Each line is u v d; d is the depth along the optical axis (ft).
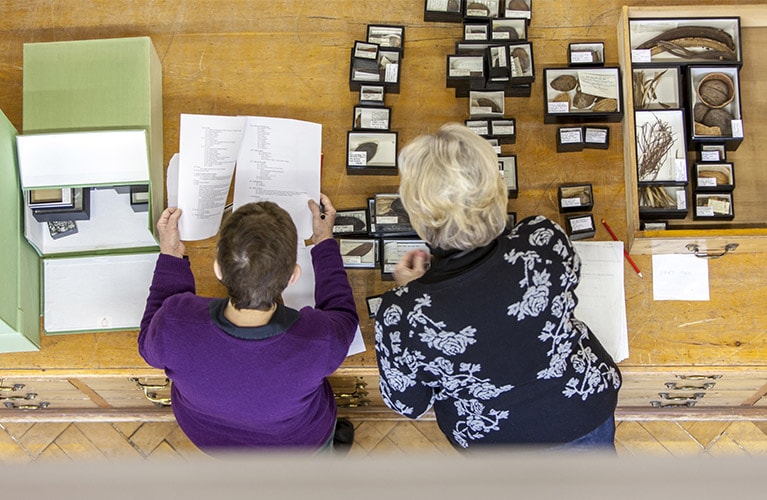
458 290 5.04
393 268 7.29
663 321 7.17
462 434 6.11
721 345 7.06
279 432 6.74
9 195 6.89
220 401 5.95
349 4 8.18
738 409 9.79
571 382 5.69
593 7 8.07
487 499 1.57
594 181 7.62
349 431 9.63
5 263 6.70
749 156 7.73
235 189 7.43
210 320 5.52
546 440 5.85
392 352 5.38
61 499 1.52
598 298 7.16
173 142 7.86
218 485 1.58
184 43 8.11
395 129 7.86
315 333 5.78
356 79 7.73
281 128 7.57
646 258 7.35
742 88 7.89
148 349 5.74
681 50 7.79
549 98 7.70
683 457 1.65
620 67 7.78
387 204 7.45
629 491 1.57
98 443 10.22
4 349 7.17
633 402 9.48
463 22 8.07
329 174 7.72
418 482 1.60
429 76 7.97
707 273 7.26
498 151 7.64
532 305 5.08
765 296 7.18
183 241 7.38
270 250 5.15
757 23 7.92
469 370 5.33
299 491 1.58
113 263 7.38
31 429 10.27
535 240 5.16
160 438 10.23
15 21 8.15
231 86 7.98
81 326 7.23
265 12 8.18
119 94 7.54
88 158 7.11
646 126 7.58
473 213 4.88
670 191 7.52
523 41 7.75
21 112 7.88
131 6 8.20
